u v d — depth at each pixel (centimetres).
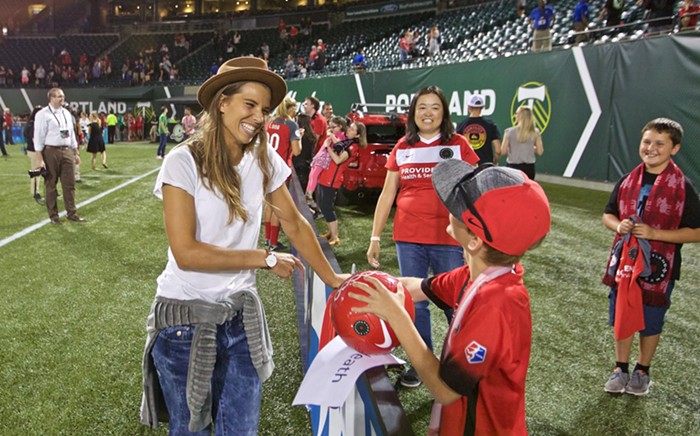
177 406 167
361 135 731
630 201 285
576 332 389
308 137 848
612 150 915
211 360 162
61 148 746
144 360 172
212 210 160
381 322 134
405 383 310
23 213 824
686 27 826
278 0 4009
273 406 293
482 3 2244
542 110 1056
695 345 370
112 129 2658
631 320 285
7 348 364
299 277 376
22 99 3109
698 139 757
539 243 119
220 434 171
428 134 300
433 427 142
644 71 838
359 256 586
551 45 1158
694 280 503
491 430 124
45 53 3625
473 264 130
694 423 278
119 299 461
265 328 180
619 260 289
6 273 530
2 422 278
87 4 4041
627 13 1173
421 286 171
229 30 3466
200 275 165
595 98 938
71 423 278
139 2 4056
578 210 800
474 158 303
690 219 273
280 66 2797
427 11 2686
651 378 325
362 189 835
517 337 120
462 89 1294
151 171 1420
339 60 2539
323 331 169
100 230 720
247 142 165
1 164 1552
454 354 120
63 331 393
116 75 3281
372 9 2897
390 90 1592
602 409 291
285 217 188
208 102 164
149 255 600
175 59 3356
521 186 118
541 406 294
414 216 303
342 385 131
